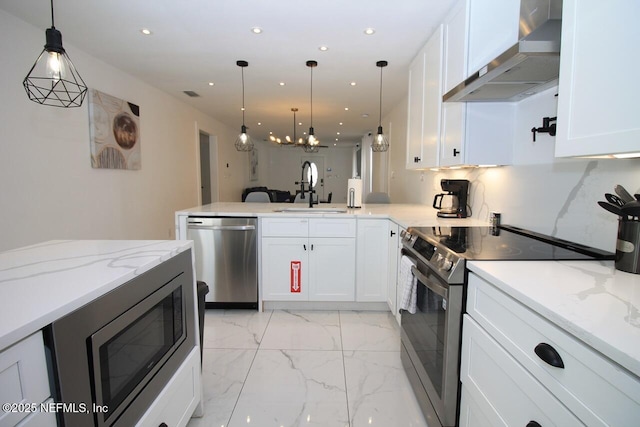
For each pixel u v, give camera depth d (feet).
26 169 8.21
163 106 15.05
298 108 18.53
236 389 5.89
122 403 3.11
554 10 4.33
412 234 6.27
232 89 14.51
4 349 1.98
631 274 3.43
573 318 2.33
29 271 3.28
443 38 7.34
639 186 3.81
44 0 7.09
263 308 9.46
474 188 7.99
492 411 3.40
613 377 2.00
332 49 9.85
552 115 5.33
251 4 7.29
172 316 4.21
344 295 9.27
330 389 5.90
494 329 3.39
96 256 3.91
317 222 9.05
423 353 5.23
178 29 8.55
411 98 10.03
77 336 2.55
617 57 2.82
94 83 10.63
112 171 11.50
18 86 7.95
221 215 9.07
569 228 4.99
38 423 2.22
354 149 39.70
